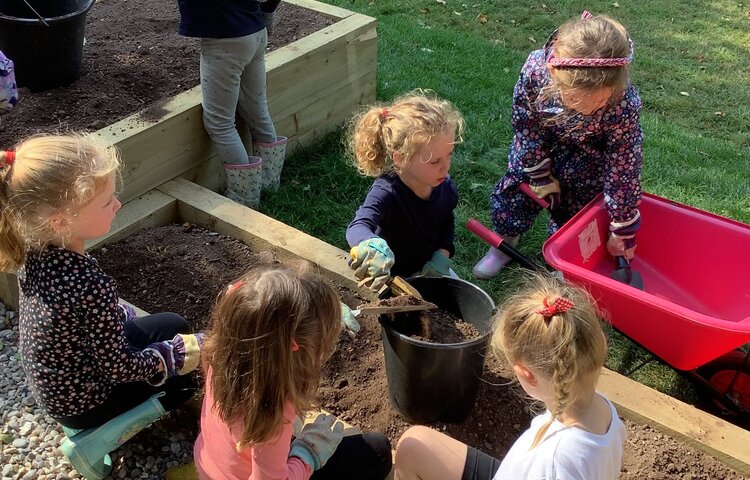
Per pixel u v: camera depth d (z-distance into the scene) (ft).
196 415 8.66
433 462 7.04
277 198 13.15
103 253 10.71
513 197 11.35
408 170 8.66
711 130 17.24
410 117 8.34
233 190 12.58
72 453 7.54
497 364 9.23
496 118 16.29
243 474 6.32
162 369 7.32
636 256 10.64
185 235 11.35
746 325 7.92
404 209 9.05
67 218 6.43
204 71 11.60
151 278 10.42
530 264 9.24
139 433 8.45
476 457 7.06
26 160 6.30
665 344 8.88
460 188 13.87
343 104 15.39
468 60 18.94
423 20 21.71
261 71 12.23
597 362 5.68
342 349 9.35
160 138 11.65
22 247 6.59
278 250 10.86
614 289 8.48
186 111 11.92
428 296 8.40
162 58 13.65
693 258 10.19
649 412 8.45
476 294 8.11
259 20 11.62
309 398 6.07
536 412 8.73
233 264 10.78
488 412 8.75
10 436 8.33
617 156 9.73
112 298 6.81
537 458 5.70
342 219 12.82
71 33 11.80
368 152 8.97
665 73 19.85
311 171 14.06
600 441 5.66
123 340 6.99
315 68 14.19
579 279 8.73
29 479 7.90
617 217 9.82
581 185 10.72
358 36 15.01
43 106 11.85
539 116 10.12
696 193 14.17
